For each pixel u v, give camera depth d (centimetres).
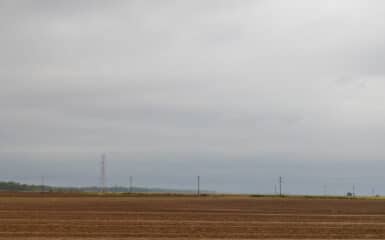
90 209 5056
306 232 3114
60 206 5569
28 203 6141
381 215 4556
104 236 2855
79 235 2880
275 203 7144
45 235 2866
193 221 3703
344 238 2909
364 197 10519
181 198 8825
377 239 2888
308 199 8875
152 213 4466
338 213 4878
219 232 3072
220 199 8512
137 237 2839
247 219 3953
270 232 3100
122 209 5169
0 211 4512
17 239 2716
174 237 2856
